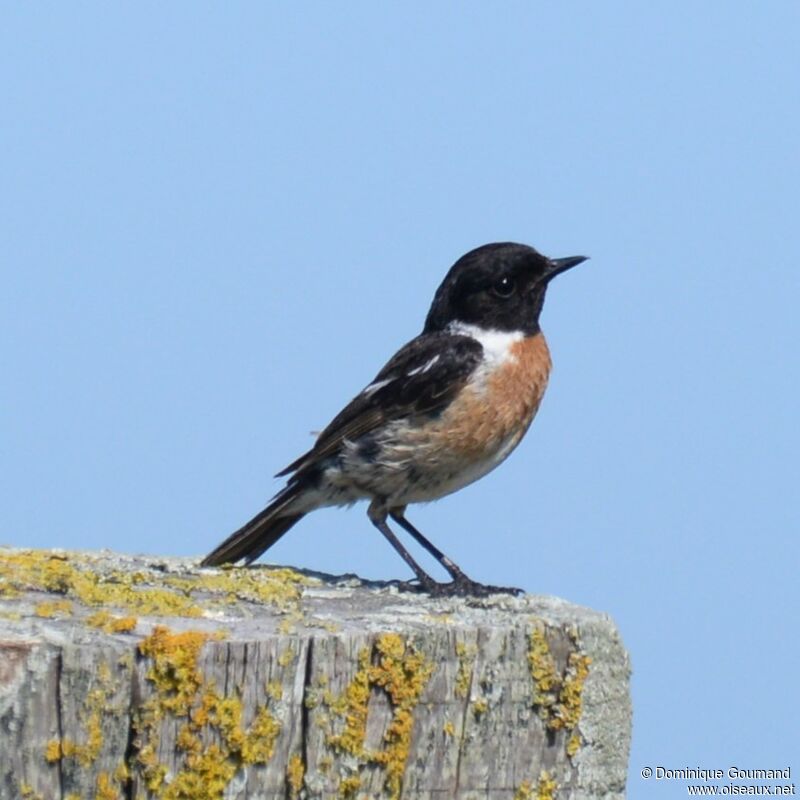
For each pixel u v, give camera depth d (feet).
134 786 28.96
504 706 32.83
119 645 29.14
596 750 33.96
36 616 31.37
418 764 31.76
